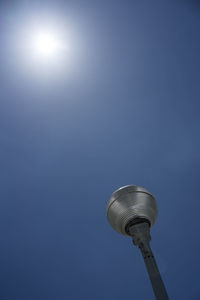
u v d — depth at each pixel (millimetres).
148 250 5488
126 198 6484
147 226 5988
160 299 4754
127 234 6180
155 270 5152
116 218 6344
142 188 6723
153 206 6555
